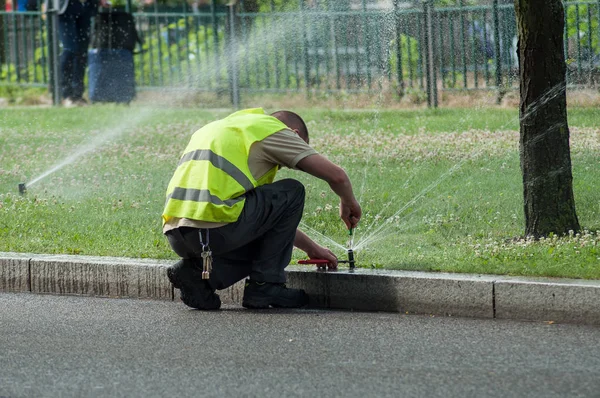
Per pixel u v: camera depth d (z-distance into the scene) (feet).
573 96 93.40
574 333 38.42
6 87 111.55
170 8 111.65
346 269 44.27
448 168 68.13
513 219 54.95
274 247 42.75
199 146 42.55
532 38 49.73
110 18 107.04
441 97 97.76
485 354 35.83
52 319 42.04
